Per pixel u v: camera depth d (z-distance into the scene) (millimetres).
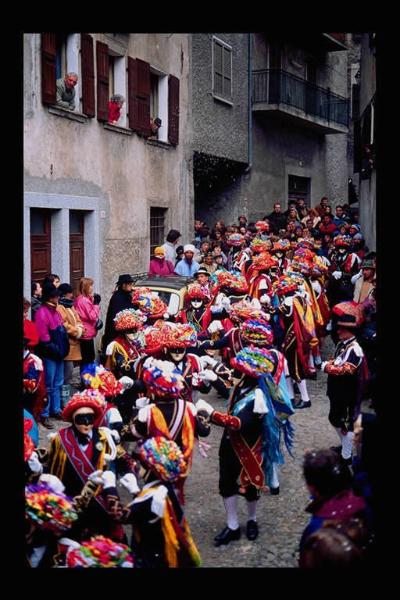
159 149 17562
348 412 7859
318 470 4082
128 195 15758
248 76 24250
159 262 14773
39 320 9336
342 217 24219
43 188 12172
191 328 6777
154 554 4578
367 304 8953
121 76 15477
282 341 10430
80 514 4559
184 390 6191
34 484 4473
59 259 12750
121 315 7977
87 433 5047
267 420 6312
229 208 24516
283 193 27781
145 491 4613
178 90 18656
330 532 3688
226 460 6316
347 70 35125
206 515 6941
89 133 13844
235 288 11086
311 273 12867
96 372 5977
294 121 27688
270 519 6820
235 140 23453
